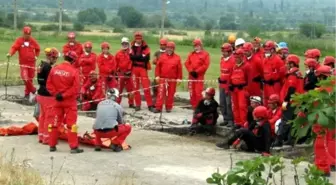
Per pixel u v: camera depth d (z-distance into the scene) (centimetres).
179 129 1858
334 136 722
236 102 1797
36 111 1606
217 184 798
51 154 1427
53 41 4778
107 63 2102
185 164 1388
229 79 1809
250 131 1514
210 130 1858
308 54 1655
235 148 1541
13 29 5672
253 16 11094
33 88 2250
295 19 10138
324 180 771
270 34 5675
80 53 2238
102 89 2095
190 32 7156
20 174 1188
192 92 2080
